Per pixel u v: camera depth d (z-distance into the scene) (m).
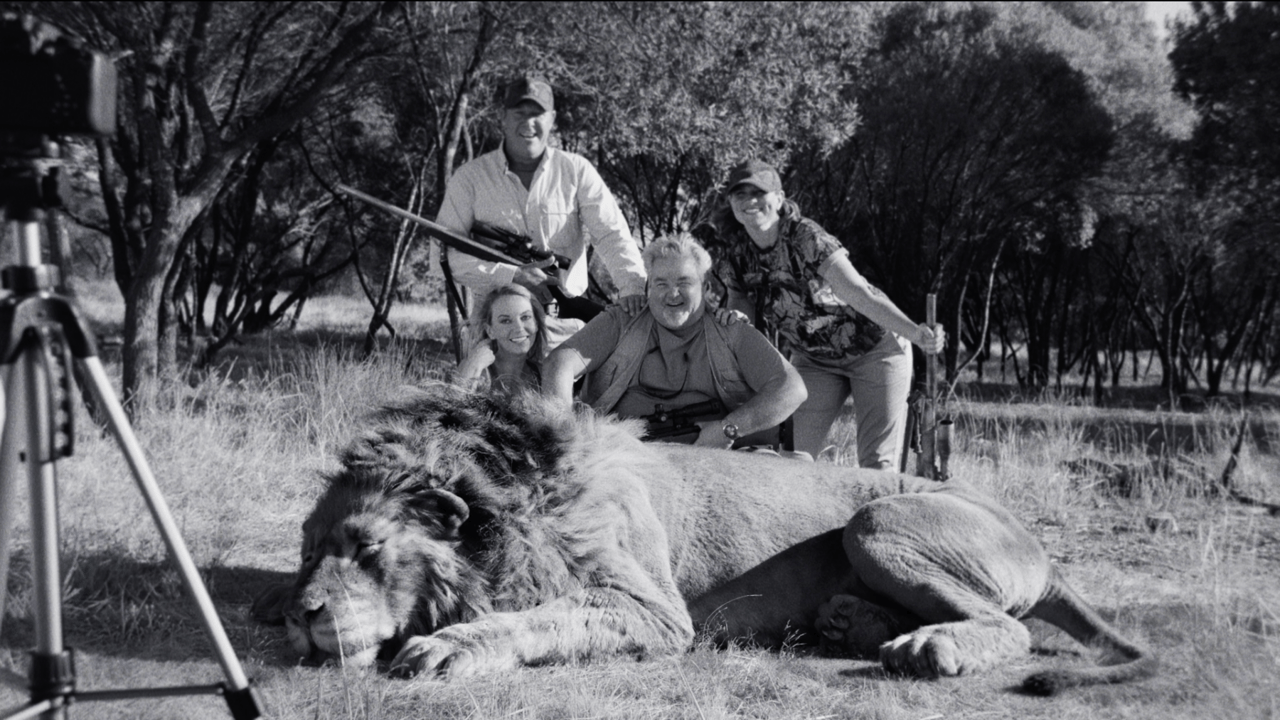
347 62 11.92
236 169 15.09
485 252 6.73
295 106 10.30
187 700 3.56
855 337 6.41
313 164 20.61
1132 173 19.34
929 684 3.92
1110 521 7.18
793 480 4.68
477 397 4.35
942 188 18.58
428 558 4.05
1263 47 17.42
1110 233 23.28
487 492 4.15
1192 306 26.33
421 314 26.73
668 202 16.27
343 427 8.18
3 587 2.68
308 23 12.67
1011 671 4.09
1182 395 23.12
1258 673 3.96
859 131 17.89
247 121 14.94
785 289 6.38
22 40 2.40
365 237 20.92
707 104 12.77
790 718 3.61
